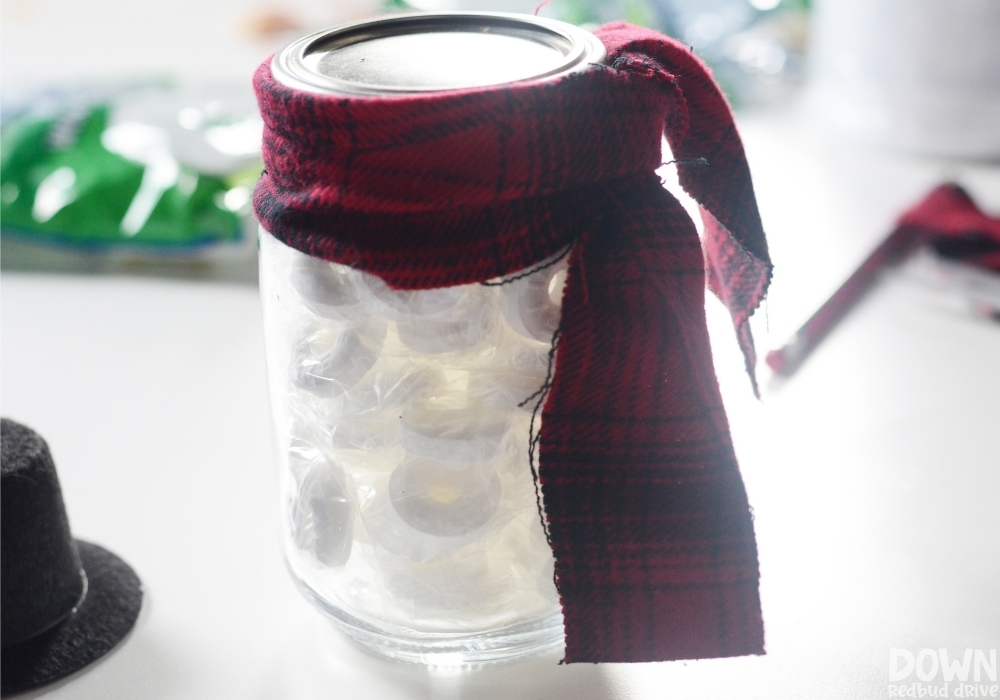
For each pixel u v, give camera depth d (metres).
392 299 0.27
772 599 0.34
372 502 0.29
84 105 0.55
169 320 0.48
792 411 0.42
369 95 0.26
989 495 0.38
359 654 0.33
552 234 0.27
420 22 0.31
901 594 0.34
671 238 0.28
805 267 0.50
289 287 0.29
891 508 0.37
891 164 0.60
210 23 0.81
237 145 0.52
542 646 0.32
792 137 0.64
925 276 0.48
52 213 0.50
